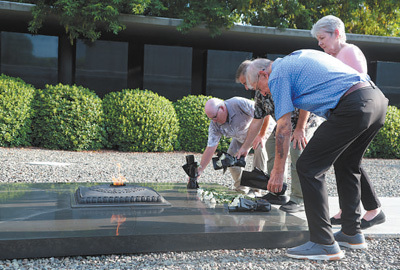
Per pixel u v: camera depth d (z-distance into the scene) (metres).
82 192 3.33
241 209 3.22
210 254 2.60
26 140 8.84
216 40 11.40
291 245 2.79
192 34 10.79
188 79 12.18
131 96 9.36
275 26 11.14
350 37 10.56
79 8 9.17
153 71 11.90
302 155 2.59
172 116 9.58
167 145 9.45
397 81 12.49
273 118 3.70
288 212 3.61
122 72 11.69
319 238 2.57
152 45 11.85
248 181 3.72
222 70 11.95
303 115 3.35
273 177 2.69
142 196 3.33
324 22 3.15
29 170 5.93
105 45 11.48
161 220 2.87
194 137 9.73
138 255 2.54
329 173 7.34
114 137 9.22
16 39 10.78
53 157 7.48
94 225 2.66
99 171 6.27
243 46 12.21
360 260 2.64
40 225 2.61
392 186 6.18
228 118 4.02
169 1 10.58
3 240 2.30
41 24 9.44
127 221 2.79
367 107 2.42
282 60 2.62
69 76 11.17
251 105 3.99
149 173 6.37
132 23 9.74
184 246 2.61
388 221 3.52
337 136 2.46
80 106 8.92
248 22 12.04
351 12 13.00
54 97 8.87
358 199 2.83
